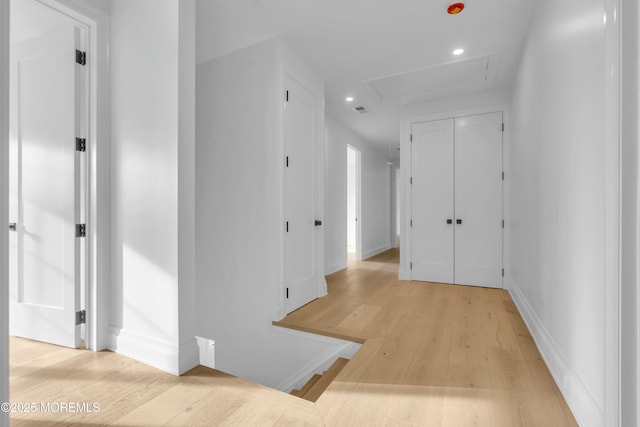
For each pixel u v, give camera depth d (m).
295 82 3.01
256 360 2.84
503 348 2.09
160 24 1.85
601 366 1.16
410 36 2.68
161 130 1.85
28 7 2.00
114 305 2.04
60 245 2.08
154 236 1.87
